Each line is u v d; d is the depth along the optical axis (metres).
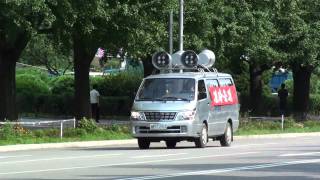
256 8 84.50
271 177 32.97
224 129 57.75
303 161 41.53
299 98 107.44
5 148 54.00
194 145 60.59
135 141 65.00
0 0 55.66
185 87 53.69
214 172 34.91
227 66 105.56
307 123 93.88
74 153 49.38
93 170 35.69
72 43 73.00
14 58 71.75
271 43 92.12
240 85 122.56
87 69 80.44
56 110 117.69
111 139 64.62
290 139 72.62
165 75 54.91
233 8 79.94
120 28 64.31
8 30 61.84
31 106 120.94
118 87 117.56
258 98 105.88
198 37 77.88
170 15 69.62
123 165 38.56
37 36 71.94
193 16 76.00
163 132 52.28
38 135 62.38
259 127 84.62
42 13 58.19
